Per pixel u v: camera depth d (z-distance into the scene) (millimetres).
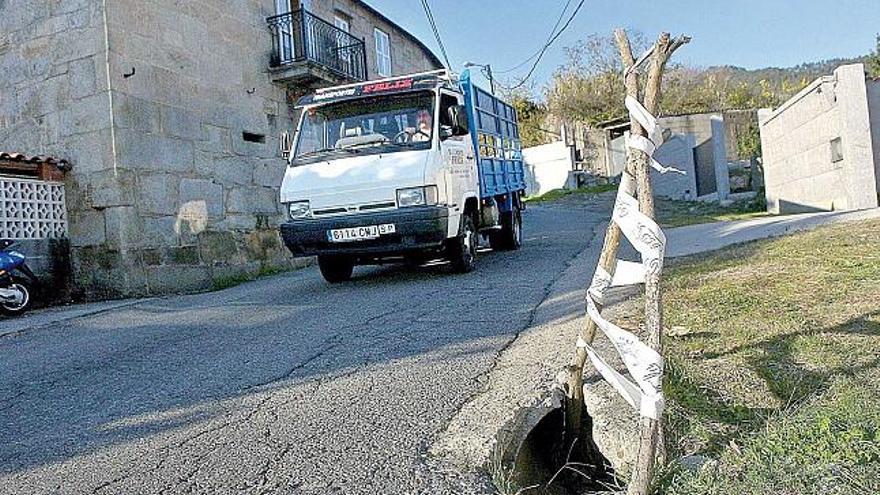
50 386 4863
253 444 3359
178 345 5957
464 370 4305
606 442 3131
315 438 3365
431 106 8695
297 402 3955
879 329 4094
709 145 21875
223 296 9539
